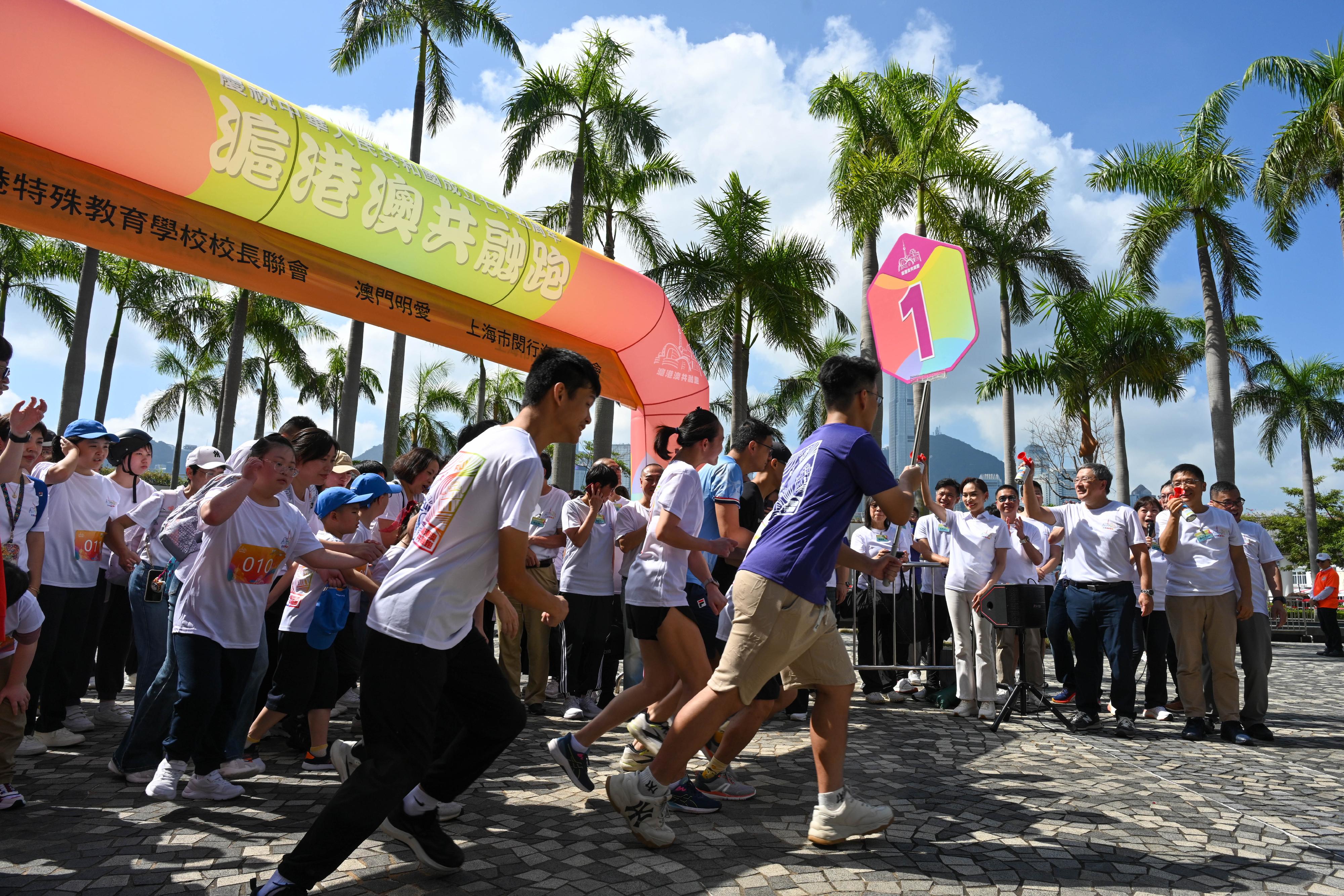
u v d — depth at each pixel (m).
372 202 6.06
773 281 19.09
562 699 7.07
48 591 4.64
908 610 7.80
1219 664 5.79
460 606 2.67
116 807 3.65
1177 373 18.31
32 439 4.47
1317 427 30.20
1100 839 3.39
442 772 2.88
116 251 5.18
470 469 2.70
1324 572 14.20
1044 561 7.70
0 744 3.58
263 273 5.88
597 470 5.57
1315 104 17.38
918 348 4.34
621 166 18.72
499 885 2.81
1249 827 3.59
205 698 3.71
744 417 19.48
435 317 7.13
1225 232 18.78
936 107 18.55
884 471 3.19
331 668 4.56
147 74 4.68
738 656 3.14
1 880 2.80
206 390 38.00
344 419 17.36
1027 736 5.71
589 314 8.23
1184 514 6.09
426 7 18.02
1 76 4.28
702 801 3.72
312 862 2.41
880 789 4.16
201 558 3.72
